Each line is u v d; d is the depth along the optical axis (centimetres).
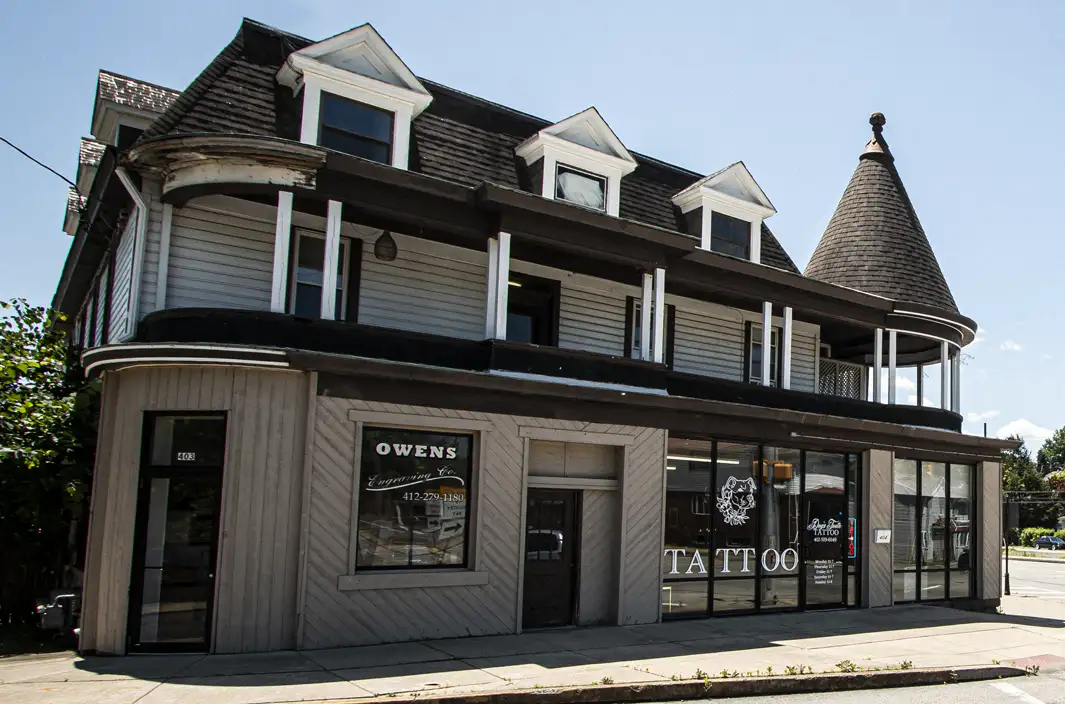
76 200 1700
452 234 1341
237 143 1077
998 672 1169
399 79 1285
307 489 1064
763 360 1658
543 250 1403
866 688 1058
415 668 968
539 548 1312
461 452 1225
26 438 1250
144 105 1379
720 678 982
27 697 808
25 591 1287
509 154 1472
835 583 1703
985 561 1984
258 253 1232
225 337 1070
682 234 1457
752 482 1580
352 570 1092
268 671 926
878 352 1856
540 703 875
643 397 1370
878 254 1945
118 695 816
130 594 1027
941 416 1909
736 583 1535
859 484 1769
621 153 1507
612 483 1377
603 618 1360
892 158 2122
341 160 1130
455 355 1237
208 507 1049
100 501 1064
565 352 1324
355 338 1148
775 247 1861
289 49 1309
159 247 1148
